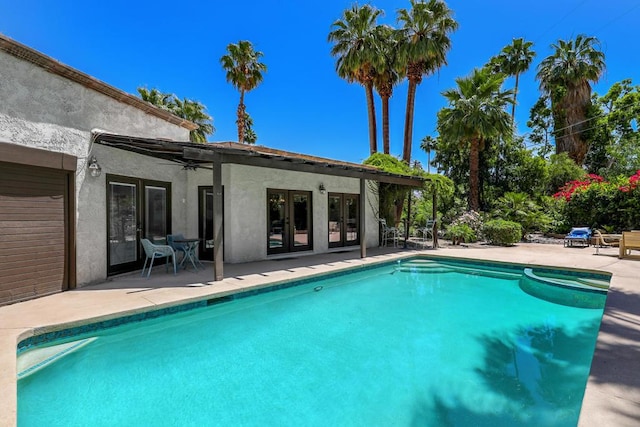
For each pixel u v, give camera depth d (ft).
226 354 13.66
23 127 16.33
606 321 12.79
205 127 72.69
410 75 55.72
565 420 9.39
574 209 49.52
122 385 11.24
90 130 20.01
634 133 74.54
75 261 18.99
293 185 33.17
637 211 43.29
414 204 60.23
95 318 14.21
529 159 61.77
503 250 37.91
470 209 55.57
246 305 19.97
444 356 13.62
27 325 12.99
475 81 52.31
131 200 23.65
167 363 12.82
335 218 37.93
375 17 55.88
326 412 9.90
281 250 32.76
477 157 55.01
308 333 15.96
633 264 26.78
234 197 28.53
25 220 16.53
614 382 8.09
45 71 17.34
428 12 51.03
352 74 59.31
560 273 25.86
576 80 65.57
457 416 9.68
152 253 22.30
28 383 11.21
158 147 21.57
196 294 17.90
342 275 26.53
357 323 17.37
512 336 15.72
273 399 10.57
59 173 18.31
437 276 28.40
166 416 9.64
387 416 9.70
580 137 68.54
